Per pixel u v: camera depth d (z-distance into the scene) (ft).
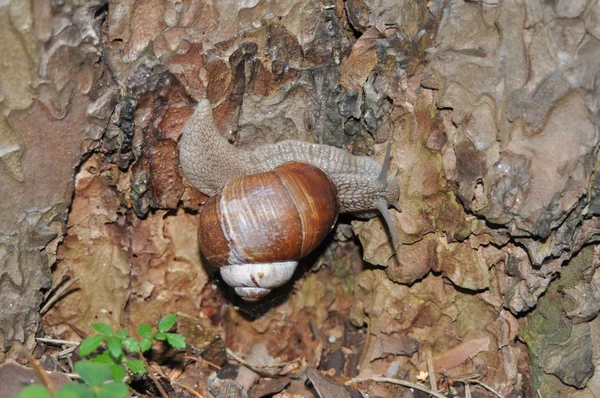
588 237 1.53
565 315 1.54
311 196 1.53
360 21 1.54
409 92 1.54
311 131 1.57
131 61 1.51
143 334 1.45
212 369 1.58
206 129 1.53
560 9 1.46
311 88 1.56
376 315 1.61
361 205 1.57
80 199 1.55
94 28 1.48
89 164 1.53
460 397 1.56
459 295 1.58
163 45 1.51
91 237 1.56
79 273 1.57
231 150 1.56
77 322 1.57
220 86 1.54
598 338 1.54
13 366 1.47
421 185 1.55
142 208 1.55
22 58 1.45
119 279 1.57
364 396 1.56
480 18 1.49
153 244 1.58
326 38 1.55
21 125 1.47
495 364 1.57
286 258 1.53
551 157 1.48
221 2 1.52
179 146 1.54
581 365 1.54
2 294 1.50
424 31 1.51
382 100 1.54
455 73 1.50
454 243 1.55
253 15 1.53
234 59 1.53
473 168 1.50
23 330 1.51
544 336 1.55
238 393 1.55
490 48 1.49
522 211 1.49
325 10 1.55
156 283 1.59
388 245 1.58
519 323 1.57
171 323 1.46
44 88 1.47
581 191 1.48
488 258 1.55
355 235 1.62
